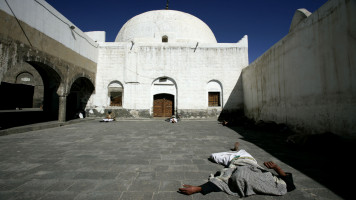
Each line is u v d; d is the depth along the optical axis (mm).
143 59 13766
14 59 6883
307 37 5953
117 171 2924
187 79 13734
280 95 7820
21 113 10547
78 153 4004
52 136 6176
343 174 2803
